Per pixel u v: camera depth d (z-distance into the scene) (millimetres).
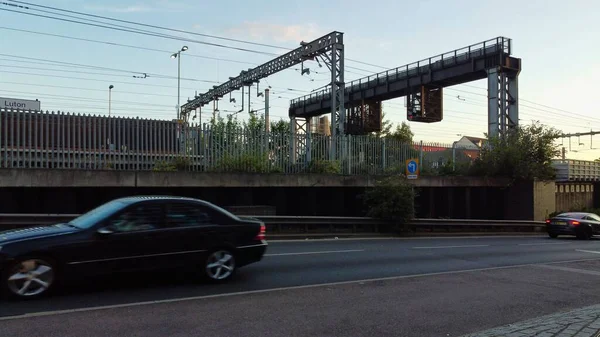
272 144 19891
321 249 13977
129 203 7773
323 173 20562
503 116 30469
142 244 7633
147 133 16750
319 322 6422
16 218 12883
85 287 7914
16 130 14359
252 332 5879
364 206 22281
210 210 8500
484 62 30859
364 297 8000
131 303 7023
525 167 28891
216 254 8414
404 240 18641
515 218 29656
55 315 6309
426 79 34750
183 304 7078
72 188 15320
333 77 26469
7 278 6805
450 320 6746
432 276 10289
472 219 26703
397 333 6055
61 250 7039
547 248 17422
